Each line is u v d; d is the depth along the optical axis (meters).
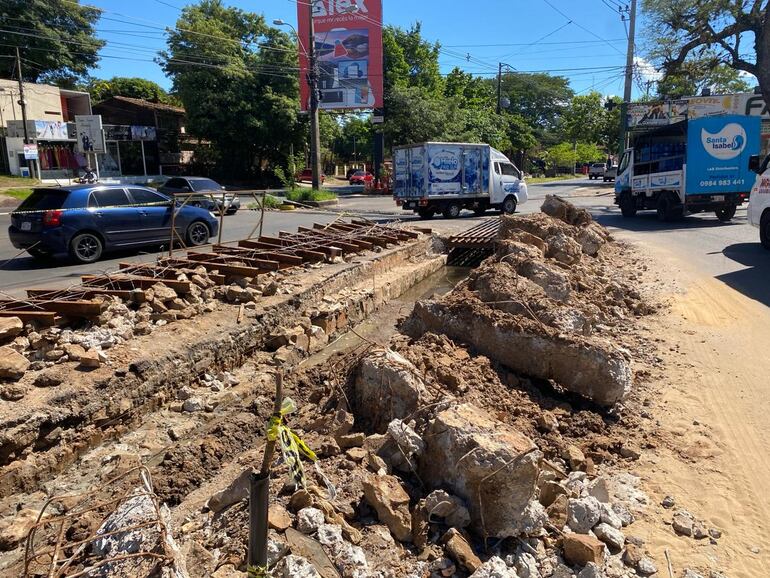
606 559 3.21
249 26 44.31
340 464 3.82
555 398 5.27
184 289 7.35
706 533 3.52
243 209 25.08
